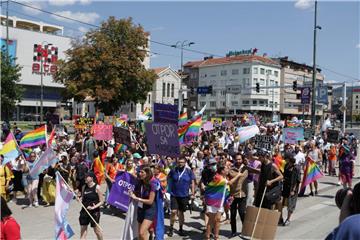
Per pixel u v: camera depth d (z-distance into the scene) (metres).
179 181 9.23
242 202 9.07
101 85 39.03
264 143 10.94
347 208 3.31
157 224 7.63
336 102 106.81
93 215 7.82
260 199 8.76
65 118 65.44
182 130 15.23
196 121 15.30
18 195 14.02
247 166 9.20
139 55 40.88
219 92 98.62
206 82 102.31
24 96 71.56
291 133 18.56
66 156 13.01
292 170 10.08
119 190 10.66
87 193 7.88
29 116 71.81
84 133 21.45
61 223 7.11
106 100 38.75
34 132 13.73
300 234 9.27
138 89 42.03
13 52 70.12
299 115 108.12
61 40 76.69
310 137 23.27
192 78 106.06
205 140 21.06
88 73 38.31
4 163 11.86
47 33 74.75
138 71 41.09
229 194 9.48
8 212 4.88
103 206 12.06
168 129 8.95
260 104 96.12
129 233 7.70
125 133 13.22
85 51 38.62
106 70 39.03
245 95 94.62
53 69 73.69
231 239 8.92
